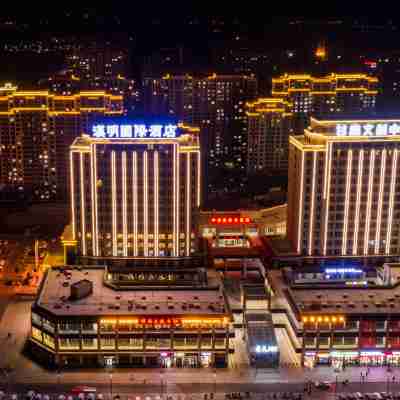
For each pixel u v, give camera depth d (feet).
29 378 636.48
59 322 648.38
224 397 611.47
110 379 638.53
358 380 642.63
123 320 653.30
